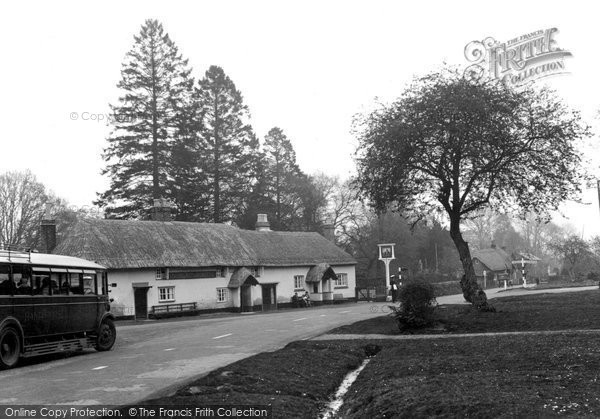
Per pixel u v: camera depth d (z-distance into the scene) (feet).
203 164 230.68
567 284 214.90
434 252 286.66
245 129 241.55
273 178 274.77
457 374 42.09
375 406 35.70
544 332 64.39
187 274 171.01
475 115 77.00
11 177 220.84
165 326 117.19
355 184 90.43
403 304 75.66
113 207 213.66
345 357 57.21
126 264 155.94
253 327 97.60
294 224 271.49
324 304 210.59
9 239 216.33
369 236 260.42
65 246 158.61
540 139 79.10
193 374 49.83
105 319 78.33
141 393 41.86
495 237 428.15
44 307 66.59
